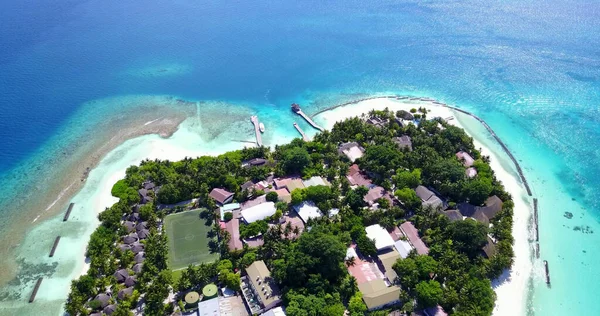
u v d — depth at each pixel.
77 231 98.19
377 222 94.75
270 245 86.12
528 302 81.75
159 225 96.31
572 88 156.12
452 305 76.50
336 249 79.00
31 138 134.12
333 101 152.00
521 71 168.12
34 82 165.50
